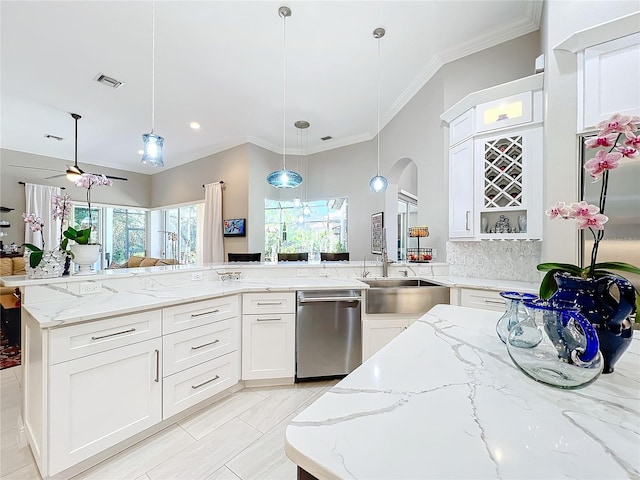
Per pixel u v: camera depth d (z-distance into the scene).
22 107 3.93
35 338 1.48
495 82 2.83
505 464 0.46
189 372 1.94
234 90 3.61
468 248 2.97
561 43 2.04
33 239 5.53
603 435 0.54
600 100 1.94
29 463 1.51
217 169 5.64
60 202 2.00
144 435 1.75
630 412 0.62
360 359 2.48
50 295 1.76
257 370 2.34
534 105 2.38
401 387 0.72
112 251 6.89
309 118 4.39
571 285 0.88
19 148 5.47
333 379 2.53
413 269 3.03
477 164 2.63
